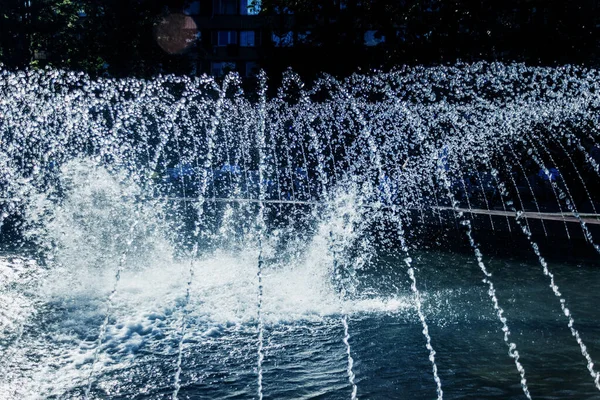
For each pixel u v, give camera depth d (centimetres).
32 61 2827
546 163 1620
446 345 516
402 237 1109
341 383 441
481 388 427
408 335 543
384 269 840
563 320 582
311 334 550
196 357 493
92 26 2764
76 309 616
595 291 693
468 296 683
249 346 519
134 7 2777
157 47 2816
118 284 716
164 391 428
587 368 461
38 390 427
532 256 925
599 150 1511
